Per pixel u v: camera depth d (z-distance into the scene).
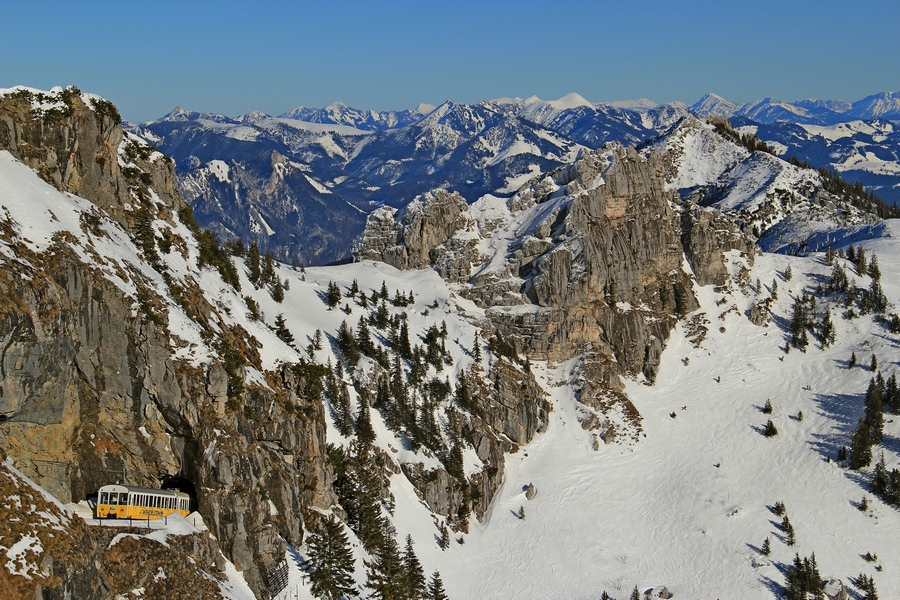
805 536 185.25
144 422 124.50
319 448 151.75
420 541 176.00
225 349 134.25
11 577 93.25
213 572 119.06
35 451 116.44
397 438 192.12
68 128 137.88
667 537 187.62
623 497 199.38
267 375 148.25
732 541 184.25
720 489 198.75
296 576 132.12
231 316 154.38
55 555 97.81
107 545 108.00
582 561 180.62
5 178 125.38
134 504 115.12
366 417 182.50
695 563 180.25
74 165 139.25
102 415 122.06
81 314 118.94
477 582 173.88
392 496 178.50
